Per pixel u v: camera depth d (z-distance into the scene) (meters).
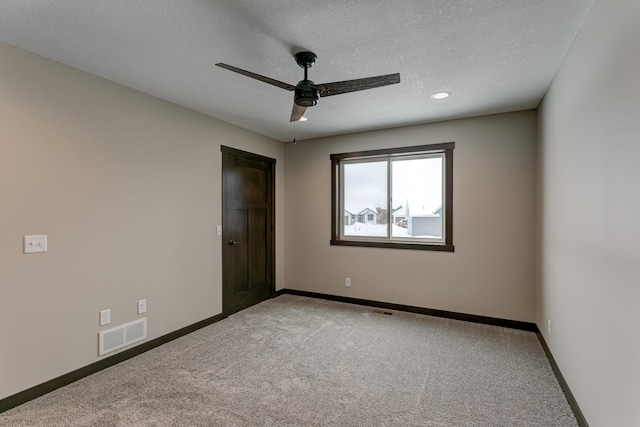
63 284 2.39
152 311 3.04
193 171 3.50
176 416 2.00
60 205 2.37
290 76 2.64
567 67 2.25
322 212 4.75
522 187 3.50
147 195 3.02
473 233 3.74
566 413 2.05
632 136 1.33
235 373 2.54
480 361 2.75
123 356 2.77
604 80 1.62
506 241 3.58
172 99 3.17
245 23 1.91
